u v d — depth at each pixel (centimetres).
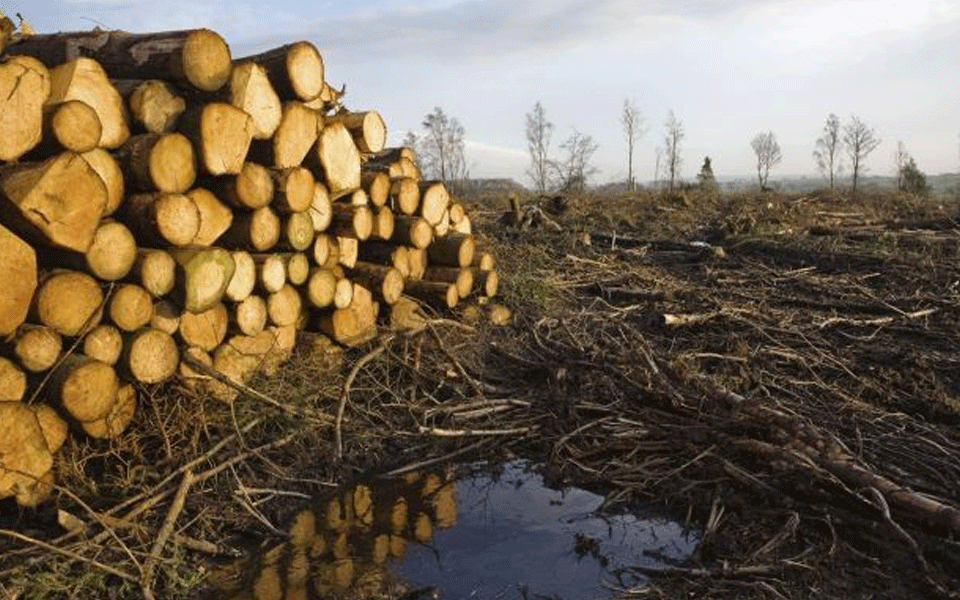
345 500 455
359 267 638
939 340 704
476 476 491
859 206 1700
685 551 398
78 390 404
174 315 468
